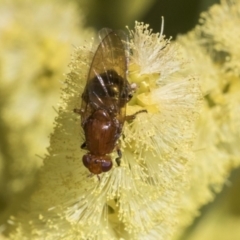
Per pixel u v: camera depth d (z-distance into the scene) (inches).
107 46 2.9
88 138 2.8
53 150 2.9
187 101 2.9
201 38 3.4
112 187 2.9
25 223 3.1
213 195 3.5
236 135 3.4
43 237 3.0
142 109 2.9
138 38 2.9
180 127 2.9
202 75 3.3
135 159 2.9
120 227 3.0
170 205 3.0
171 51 2.9
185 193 3.3
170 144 2.9
